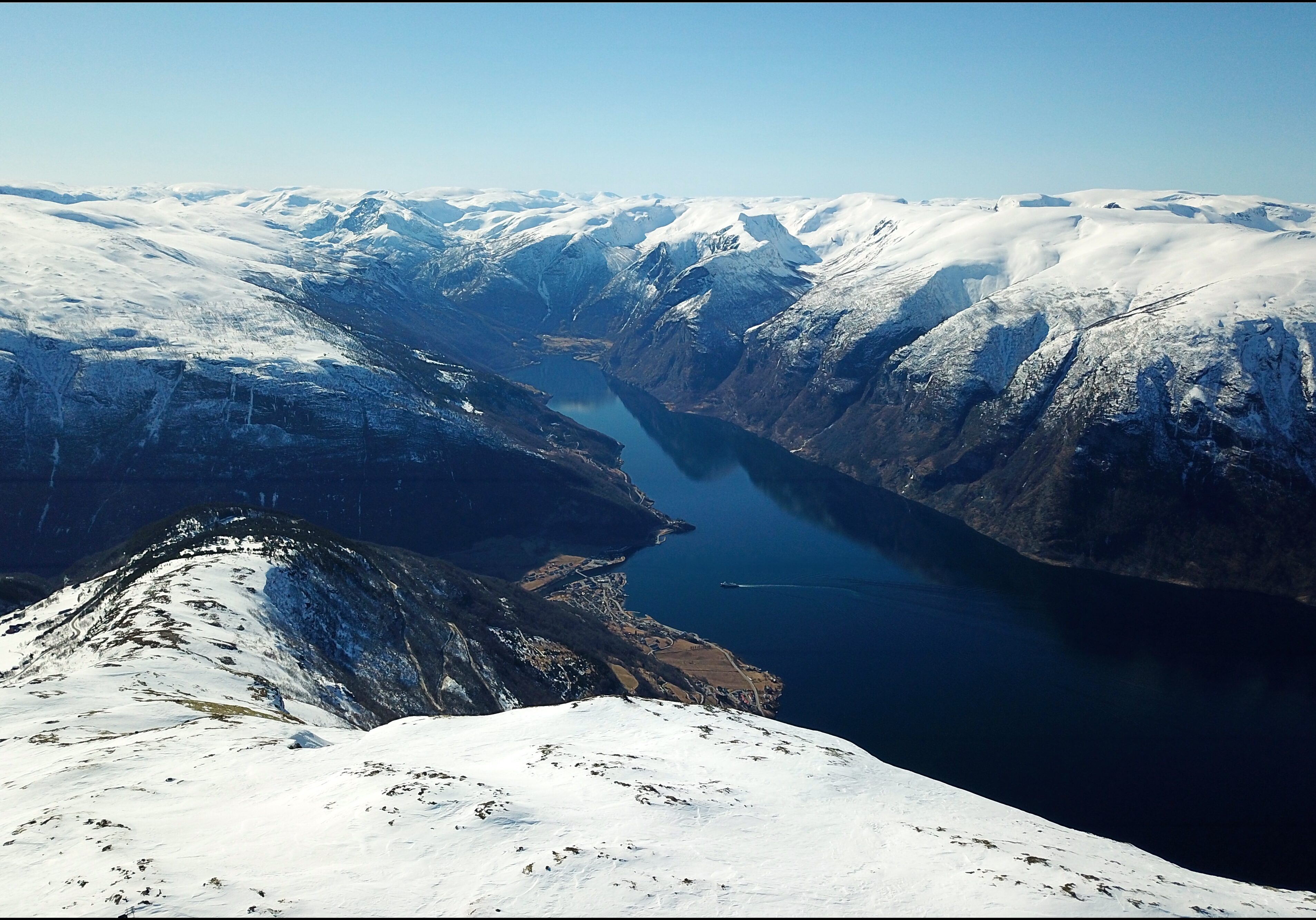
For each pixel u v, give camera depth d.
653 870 31.70
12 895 26.70
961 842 39.12
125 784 39.41
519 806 36.75
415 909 27.12
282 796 38.16
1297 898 40.19
